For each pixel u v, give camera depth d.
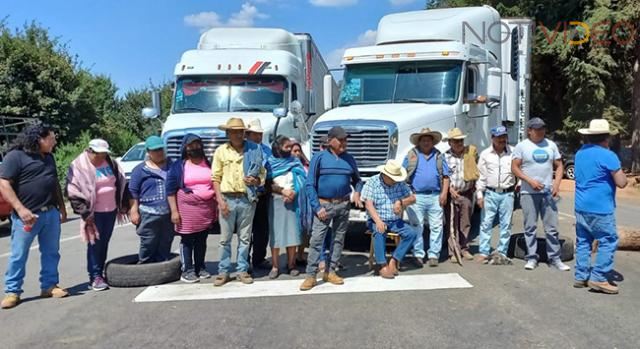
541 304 5.47
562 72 23.22
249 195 6.24
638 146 21.80
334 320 5.12
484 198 7.24
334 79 10.85
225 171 6.22
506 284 6.20
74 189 6.07
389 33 10.07
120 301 5.85
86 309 5.62
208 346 4.59
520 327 4.85
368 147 7.98
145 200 6.49
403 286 6.19
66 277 7.04
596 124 5.87
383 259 6.51
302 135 11.04
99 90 30.59
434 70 9.09
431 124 8.40
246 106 10.40
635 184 19.81
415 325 4.95
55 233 6.06
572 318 5.05
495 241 8.91
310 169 6.16
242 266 6.43
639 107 21.69
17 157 5.71
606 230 5.79
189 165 6.43
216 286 6.32
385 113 8.34
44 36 24.70
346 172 6.21
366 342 4.59
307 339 4.68
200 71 10.57
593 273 5.90
